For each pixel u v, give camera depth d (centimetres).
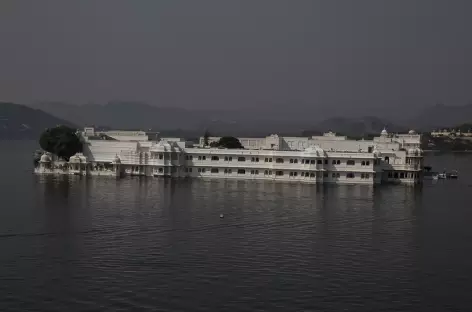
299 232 11844
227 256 9912
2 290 8119
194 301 7812
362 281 8731
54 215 13112
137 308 7544
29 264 9300
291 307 7681
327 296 8088
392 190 18950
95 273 8888
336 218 13400
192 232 11656
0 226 11919
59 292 8069
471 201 16700
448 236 11706
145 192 17075
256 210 14238
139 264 9375
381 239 11350
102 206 14412
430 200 16738
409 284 8644
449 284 8675
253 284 8494
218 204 15050
